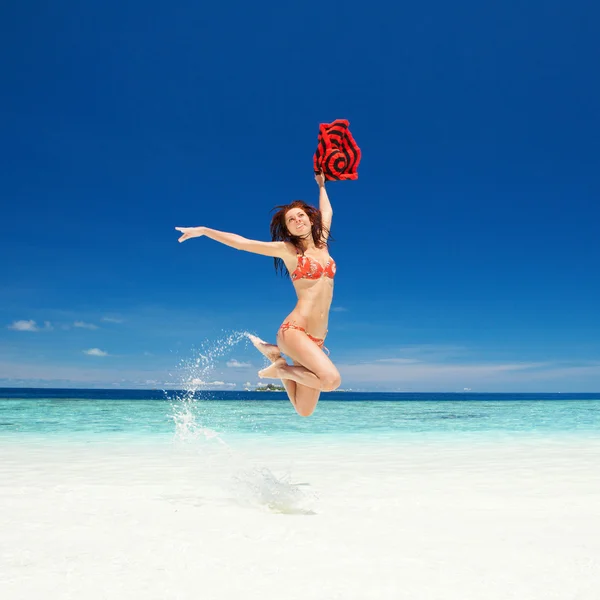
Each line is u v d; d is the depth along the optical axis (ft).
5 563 8.52
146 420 46.60
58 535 10.27
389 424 44.78
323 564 8.53
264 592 7.30
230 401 117.29
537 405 96.02
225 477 17.38
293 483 16.61
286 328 14.02
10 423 42.52
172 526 11.07
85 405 78.64
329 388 13.10
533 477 17.79
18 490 14.96
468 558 8.88
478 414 62.13
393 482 16.80
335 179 16.67
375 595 7.21
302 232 14.47
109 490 15.06
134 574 8.02
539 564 8.57
